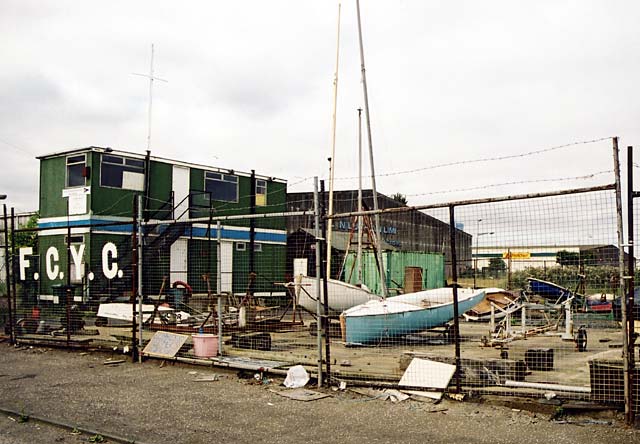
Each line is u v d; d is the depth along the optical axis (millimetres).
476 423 6762
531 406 7199
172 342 11062
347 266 25125
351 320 13070
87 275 19078
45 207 22453
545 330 14828
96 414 7395
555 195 7117
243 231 26156
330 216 8898
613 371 6855
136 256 11641
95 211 20953
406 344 13656
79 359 11469
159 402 7992
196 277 22594
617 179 6727
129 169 22141
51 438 6508
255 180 26953
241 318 15164
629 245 6633
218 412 7457
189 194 24078
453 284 7887
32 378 9695
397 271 26203
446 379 7961
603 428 6449
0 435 6613
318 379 8695
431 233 32375
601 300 15719
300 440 6309
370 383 8414
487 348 12867
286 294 20156
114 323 16609
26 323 14664
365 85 21391
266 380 9195
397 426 6734
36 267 16766
